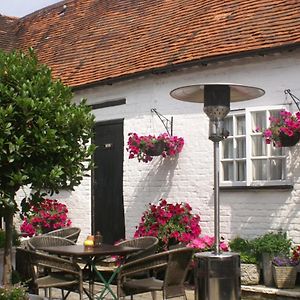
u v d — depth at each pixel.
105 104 11.44
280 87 8.84
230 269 5.82
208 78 9.66
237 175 9.27
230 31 9.80
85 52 12.94
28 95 5.67
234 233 9.18
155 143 9.84
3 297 5.48
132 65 10.92
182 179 9.99
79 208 11.88
